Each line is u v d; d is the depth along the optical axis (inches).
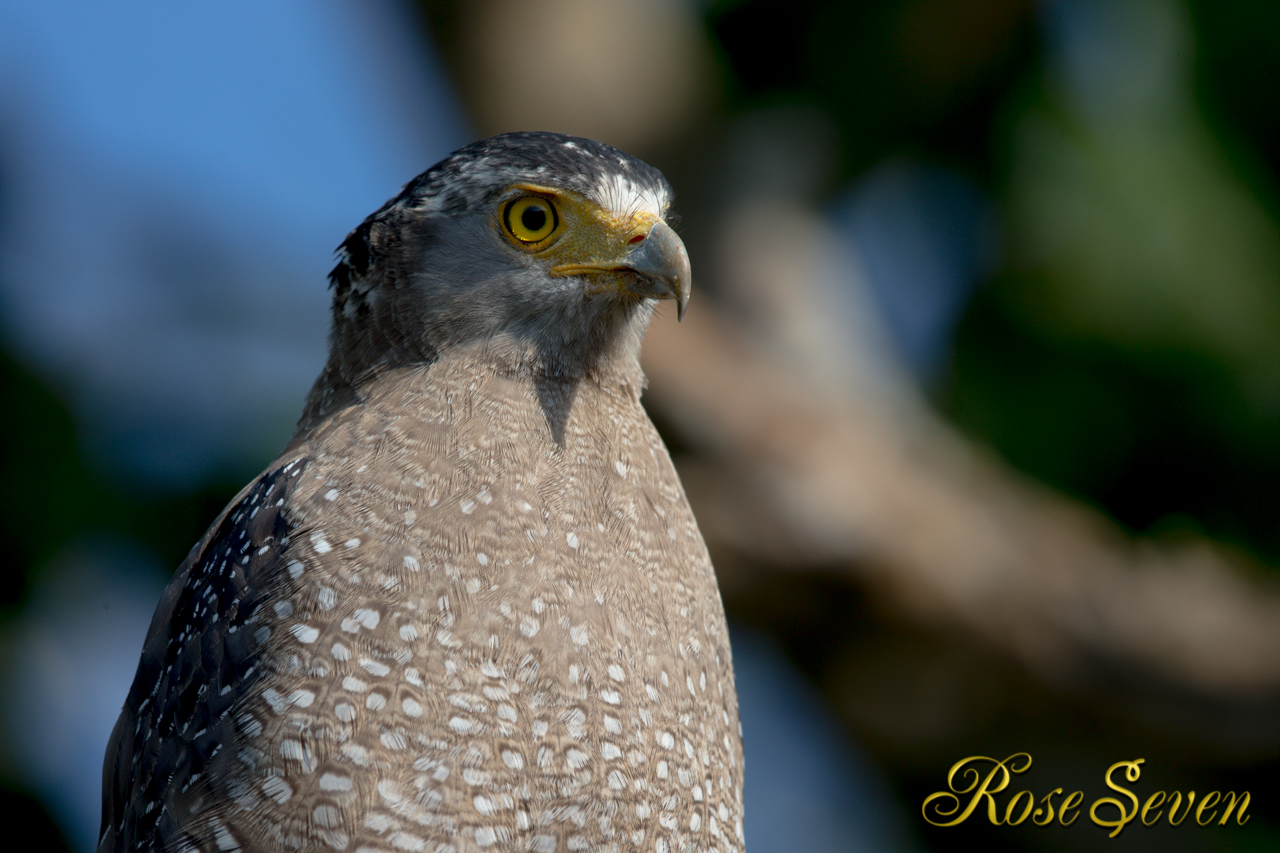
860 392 470.6
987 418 430.3
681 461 426.0
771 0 443.8
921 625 418.9
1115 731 425.7
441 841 216.5
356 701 219.1
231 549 241.0
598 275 259.0
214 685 228.7
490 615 224.8
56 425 375.9
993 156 431.5
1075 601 413.1
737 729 256.8
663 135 496.4
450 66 497.0
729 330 462.6
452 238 260.8
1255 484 421.1
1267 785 426.6
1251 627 408.8
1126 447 423.2
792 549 414.6
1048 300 418.3
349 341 265.1
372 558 227.1
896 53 433.1
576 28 493.7
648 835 230.5
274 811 217.8
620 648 231.6
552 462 243.0
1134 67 433.1
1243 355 411.5
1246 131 426.3
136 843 236.2
